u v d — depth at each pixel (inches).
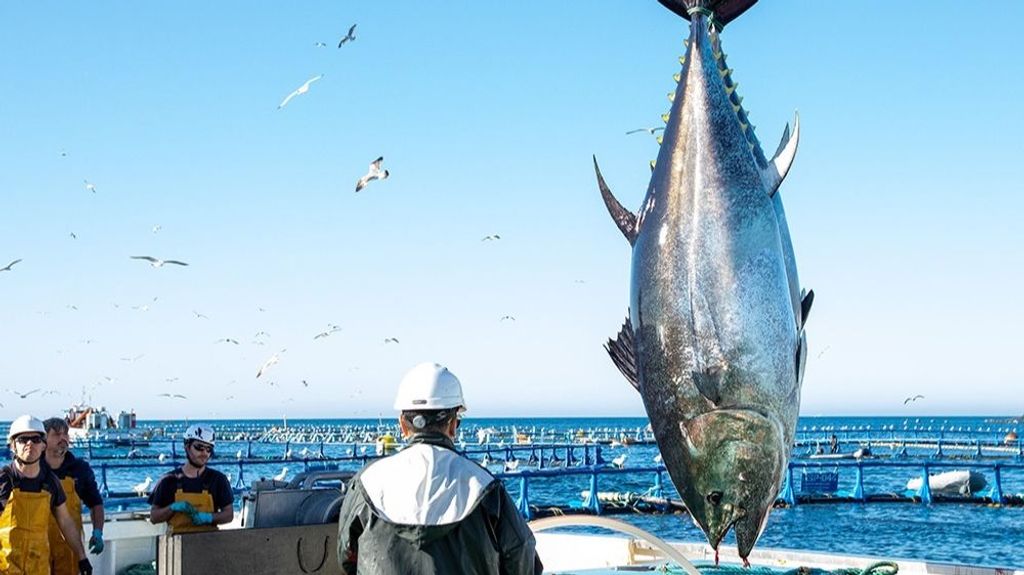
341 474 188.4
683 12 197.3
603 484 1504.7
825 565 311.6
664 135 189.8
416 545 130.0
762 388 172.1
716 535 177.0
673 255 178.1
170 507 293.1
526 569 136.1
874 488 1486.2
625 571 294.7
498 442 2699.3
